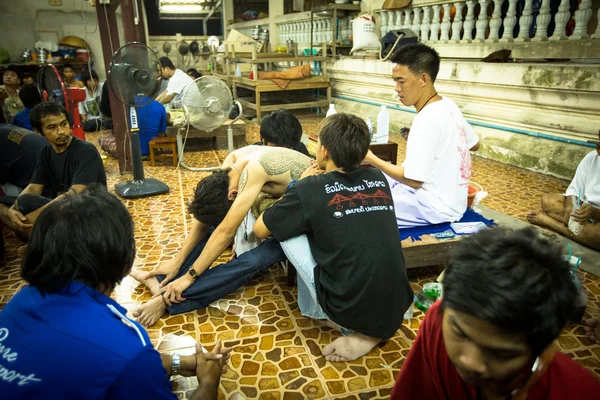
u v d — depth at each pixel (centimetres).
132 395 103
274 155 247
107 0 445
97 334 104
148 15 1479
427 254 263
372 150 328
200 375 165
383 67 742
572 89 464
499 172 515
